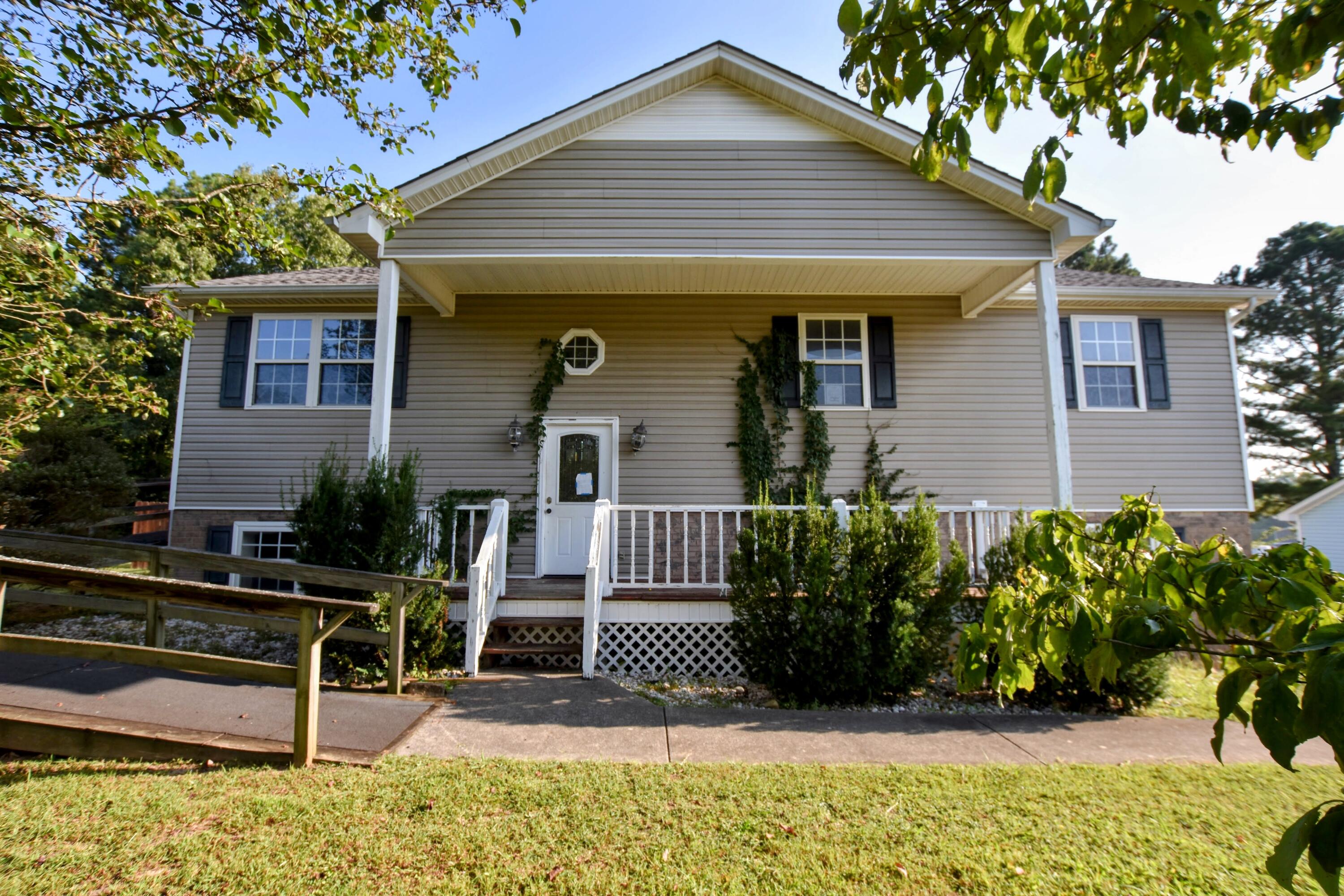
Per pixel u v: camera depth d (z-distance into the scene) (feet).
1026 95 6.93
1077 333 30.91
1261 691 4.09
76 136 12.26
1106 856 9.86
